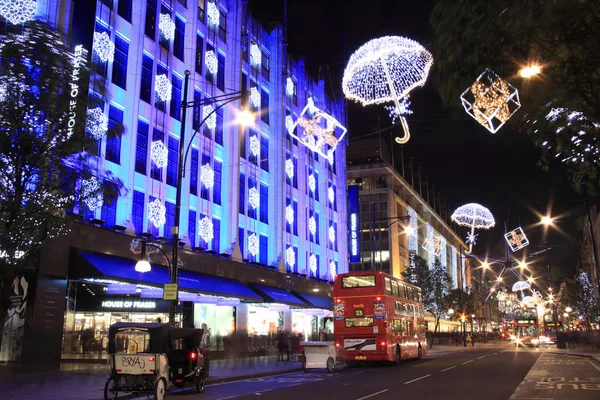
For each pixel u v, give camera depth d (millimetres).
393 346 29234
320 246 49906
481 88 6785
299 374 24609
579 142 7734
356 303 29016
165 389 14406
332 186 54688
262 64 42062
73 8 24328
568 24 5852
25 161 11992
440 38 6434
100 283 25516
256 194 38625
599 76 6523
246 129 38125
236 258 34156
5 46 12484
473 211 42688
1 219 11609
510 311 159875
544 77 6570
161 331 14375
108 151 25500
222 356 32875
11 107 11961
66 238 22203
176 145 30719
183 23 32625
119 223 25734
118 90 26438
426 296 63250
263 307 38562
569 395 15570
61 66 13086
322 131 39094
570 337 58188
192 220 31172
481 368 27250
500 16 5910
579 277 68750
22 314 20766
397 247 82375
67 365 22703
